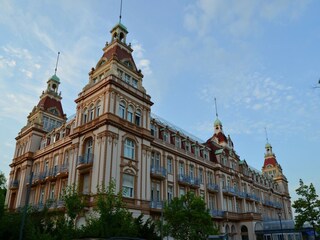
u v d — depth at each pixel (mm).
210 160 51562
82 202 25328
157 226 30000
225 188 50656
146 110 37281
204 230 28188
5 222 22078
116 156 30672
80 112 36500
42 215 25516
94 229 20719
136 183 31859
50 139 46250
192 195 31266
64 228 21859
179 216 28250
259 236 51188
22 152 49750
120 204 23172
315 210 36438
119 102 33719
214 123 61812
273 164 88438
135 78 38281
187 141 46500
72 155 34750
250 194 60500
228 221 48719
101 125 31500
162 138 41031
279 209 77500
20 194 43969
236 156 59906
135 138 33875
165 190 37812
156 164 38156
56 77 57188
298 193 37906
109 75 33938
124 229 21000
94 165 30406
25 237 20688
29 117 53750
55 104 54344
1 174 36594
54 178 38438
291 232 50312
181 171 42906
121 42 39656
